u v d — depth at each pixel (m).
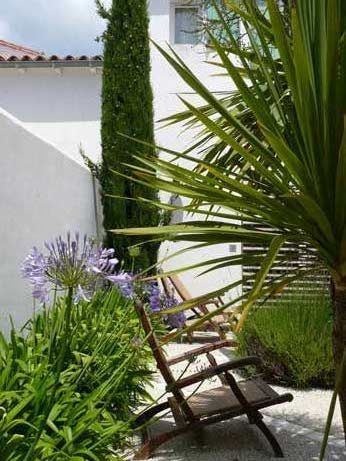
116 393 3.65
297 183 2.49
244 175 3.15
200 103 9.33
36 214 5.91
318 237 2.46
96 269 2.81
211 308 8.70
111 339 3.87
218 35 6.43
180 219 8.63
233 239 2.60
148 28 8.59
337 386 2.05
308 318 5.59
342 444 3.99
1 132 5.05
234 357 6.45
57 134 10.38
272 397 3.82
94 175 8.30
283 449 3.86
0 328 4.83
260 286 2.11
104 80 8.44
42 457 2.49
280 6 4.73
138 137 8.31
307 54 2.50
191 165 9.09
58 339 3.54
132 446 3.88
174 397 3.94
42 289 2.87
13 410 2.47
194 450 3.83
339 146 2.38
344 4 2.59
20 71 10.33
